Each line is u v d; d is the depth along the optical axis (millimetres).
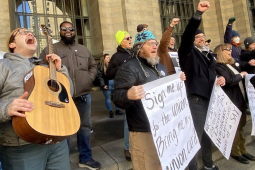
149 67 1824
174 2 12242
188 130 1872
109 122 4434
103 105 6445
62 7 10070
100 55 9695
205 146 2639
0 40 7402
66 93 1607
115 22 9711
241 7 11578
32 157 1401
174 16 12203
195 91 2256
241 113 2746
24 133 1210
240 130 3059
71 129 1417
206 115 2312
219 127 2416
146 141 1726
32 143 1337
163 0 11844
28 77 1413
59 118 1379
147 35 1786
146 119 1695
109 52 9469
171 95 1721
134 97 1403
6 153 1410
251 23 11648
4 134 1381
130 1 9469
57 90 1561
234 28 11891
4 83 1362
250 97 2865
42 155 1452
